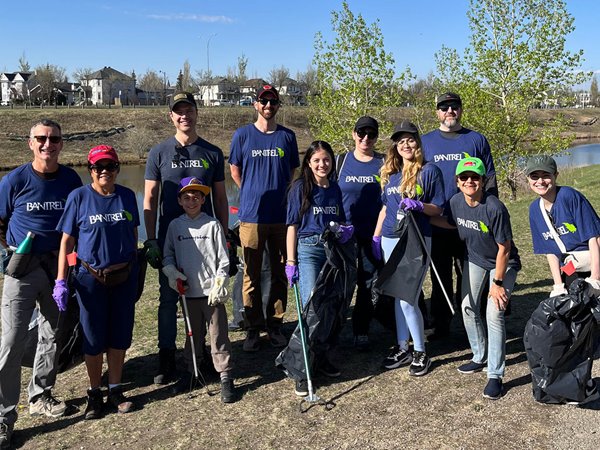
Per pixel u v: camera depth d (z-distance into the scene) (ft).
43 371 13.84
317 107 65.67
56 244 13.57
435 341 17.29
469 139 16.46
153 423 13.25
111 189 13.50
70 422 13.52
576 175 69.97
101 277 13.19
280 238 17.22
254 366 16.22
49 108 198.08
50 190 13.47
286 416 13.23
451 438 11.98
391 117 69.10
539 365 12.88
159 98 333.01
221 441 12.34
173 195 15.39
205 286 14.43
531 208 14.01
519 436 11.94
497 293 13.58
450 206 14.69
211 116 176.35
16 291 13.05
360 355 16.55
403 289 14.88
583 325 12.46
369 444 11.94
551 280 22.54
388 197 15.53
